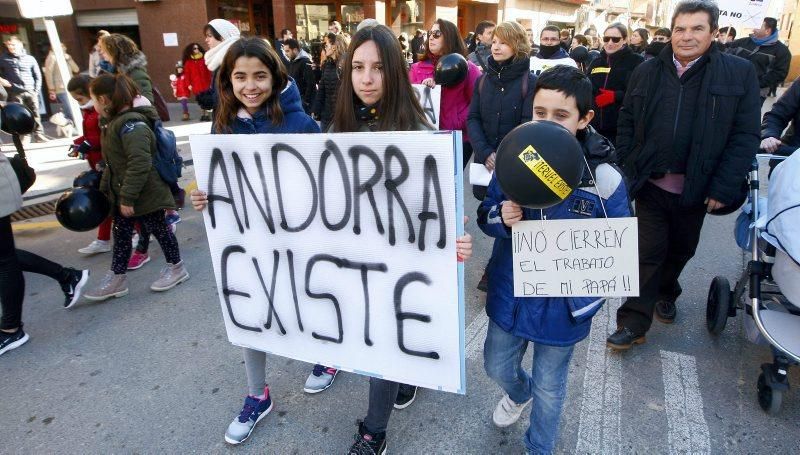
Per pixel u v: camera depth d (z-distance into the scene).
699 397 2.49
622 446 2.20
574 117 1.59
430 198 1.60
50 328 3.21
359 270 1.79
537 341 1.77
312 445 2.23
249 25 14.95
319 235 1.82
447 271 1.66
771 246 2.40
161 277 3.75
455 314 1.69
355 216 1.73
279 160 1.79
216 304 3.52
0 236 2.81
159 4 13.59
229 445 2.23
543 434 1.91
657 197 2.75
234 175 1.90
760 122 2.46
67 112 9.20
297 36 14.42
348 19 15.06
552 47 4.98
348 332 1.88
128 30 15.09
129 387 2.64
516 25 3.26
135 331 3.18
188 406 2.49
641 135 2.69
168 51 13.98
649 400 2.47
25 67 8.16
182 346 3.01
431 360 1.78
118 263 3.56
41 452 2.21
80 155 4.37
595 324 3.19
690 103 2.54
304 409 2.45
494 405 2.46
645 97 2.65
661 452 2.16
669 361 2.78
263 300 2.02
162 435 2.30
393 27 16.12
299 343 2.01
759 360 2.78
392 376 1.86
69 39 15.05
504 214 1.61
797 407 2.41
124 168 3.31
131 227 3.54
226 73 2.10
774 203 2.24
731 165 2.48
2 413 2.45
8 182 2.77
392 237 1.70
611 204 1.64
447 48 4.25
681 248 2.91
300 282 1.92
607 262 1.59
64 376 2.73
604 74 4.45
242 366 2.82
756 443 2.20
